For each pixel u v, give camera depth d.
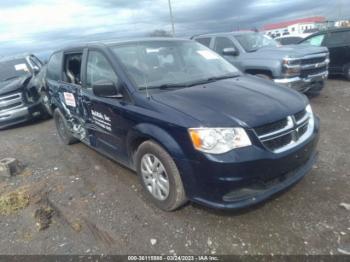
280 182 2.84
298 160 2.87
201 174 2.65
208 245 2.68
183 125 2.68
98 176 4.24
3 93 7.46
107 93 3.35
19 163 4.86
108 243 2.84
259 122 2.64
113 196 3.65
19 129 7.76
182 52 4.16
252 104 2.88
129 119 3.25
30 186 4.15
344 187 3.32
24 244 2.96
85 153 5.18
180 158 2.74
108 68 3.69
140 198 3.54
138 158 3.33
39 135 6.82
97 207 3.46
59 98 5.11
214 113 2.71
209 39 8.44
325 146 4.43
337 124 5.36
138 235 2.90
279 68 6.40
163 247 2.72
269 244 2.61
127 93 3.34
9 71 8.75
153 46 4.05
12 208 3.57
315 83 6.83
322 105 6.72
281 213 2.98
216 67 4.12
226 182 2.56
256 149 2.59
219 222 2.96
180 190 2.92
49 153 5.43
